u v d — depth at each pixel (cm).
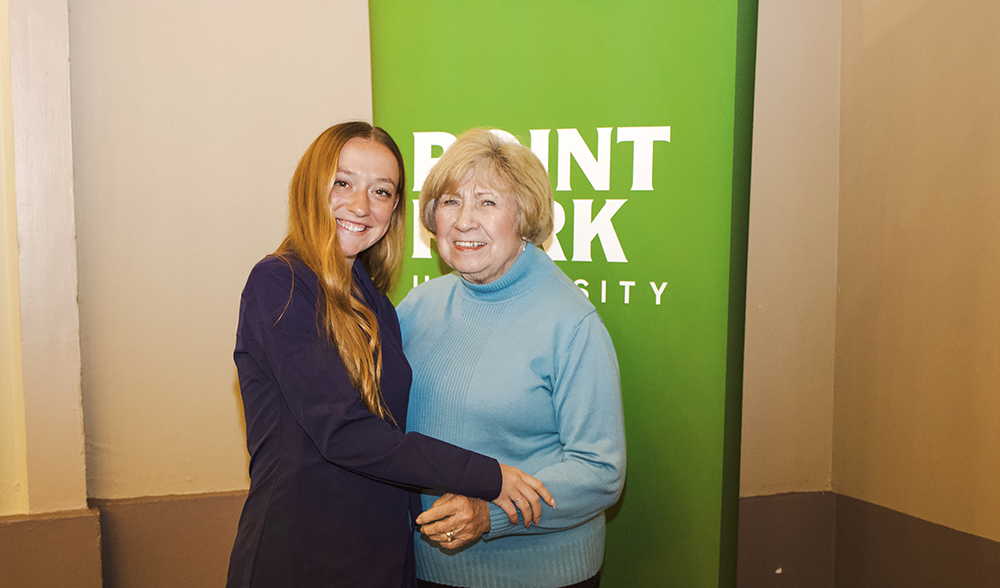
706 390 150
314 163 117
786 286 223
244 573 106
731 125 145
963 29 168
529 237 131
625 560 161
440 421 128
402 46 163
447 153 129
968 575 168
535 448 126
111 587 212
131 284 213
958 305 171
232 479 224
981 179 163
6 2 189
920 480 186
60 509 198
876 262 204
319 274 112
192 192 216
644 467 157
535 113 156
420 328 142
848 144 218
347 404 105
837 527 225
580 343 123
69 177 197
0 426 195
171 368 217
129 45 209
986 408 162
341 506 109
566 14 153
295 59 220
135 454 216
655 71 149
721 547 152
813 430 228
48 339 196
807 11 219
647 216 152
